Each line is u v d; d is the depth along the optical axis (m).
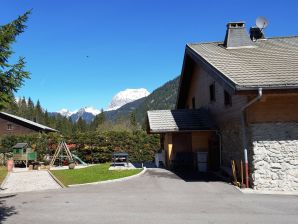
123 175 19.52
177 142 23.50
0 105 11.02
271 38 23.89
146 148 30.83
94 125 95.25
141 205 12.04
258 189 15.10
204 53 20.45
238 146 17.22
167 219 10.11
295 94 14.97
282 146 15.36
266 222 9.72
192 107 27.91
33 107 118.12
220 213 10.80
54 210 11.51
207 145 22.16
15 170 26.97
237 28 22.03
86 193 14.67
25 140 31.91
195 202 12.47
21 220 10.23
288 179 15.16
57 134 32.25
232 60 18.44
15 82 11.34
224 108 19.58
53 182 18.98
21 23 12.41
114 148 30.94
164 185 16.30
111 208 11.64
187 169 22.19
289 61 17.39
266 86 14.25
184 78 27.81
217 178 18.28
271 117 15.48
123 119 57.06
